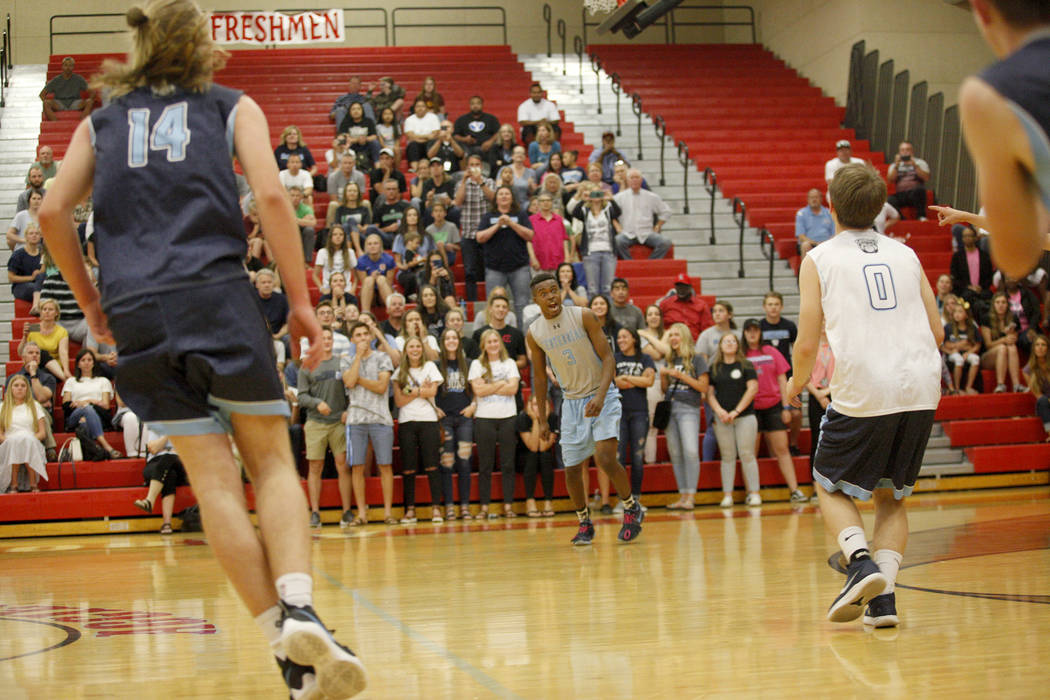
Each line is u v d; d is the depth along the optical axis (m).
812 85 18.64
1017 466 10.82
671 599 4.21
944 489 10.62
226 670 3.13
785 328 10.26
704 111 17.23
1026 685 2.54
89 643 3.68
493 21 21.06
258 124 2.40
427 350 9.77
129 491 9.55
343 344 9.78
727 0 21.72
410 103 17.05
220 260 2.29
